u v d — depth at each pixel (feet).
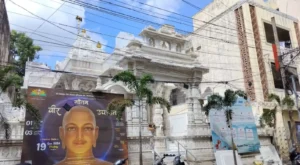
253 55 86.02
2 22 57.00
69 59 74.90
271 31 94.79
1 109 41.37
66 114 43.04
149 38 71.05
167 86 75.87
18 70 93.04
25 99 39.96
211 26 103.55
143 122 51.72
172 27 75.66
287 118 84.02
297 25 105.40
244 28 88.84
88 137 43.91
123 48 73.67
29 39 100.94
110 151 45.21
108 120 46.55
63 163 40.93
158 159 43.75
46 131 40.70
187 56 74.23
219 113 60.54
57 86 74.43
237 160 54.90
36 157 38.99
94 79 73.31
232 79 90.43
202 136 57.77
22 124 40.88
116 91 53.67
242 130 63.41
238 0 94.84
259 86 83.51
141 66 59.88
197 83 63.93
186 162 52.19
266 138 70.64
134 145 48.70
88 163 42.88
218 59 97.86
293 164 54.65
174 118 68.23
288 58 92.79
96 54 84.43
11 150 38.34
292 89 78.79
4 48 61.67
